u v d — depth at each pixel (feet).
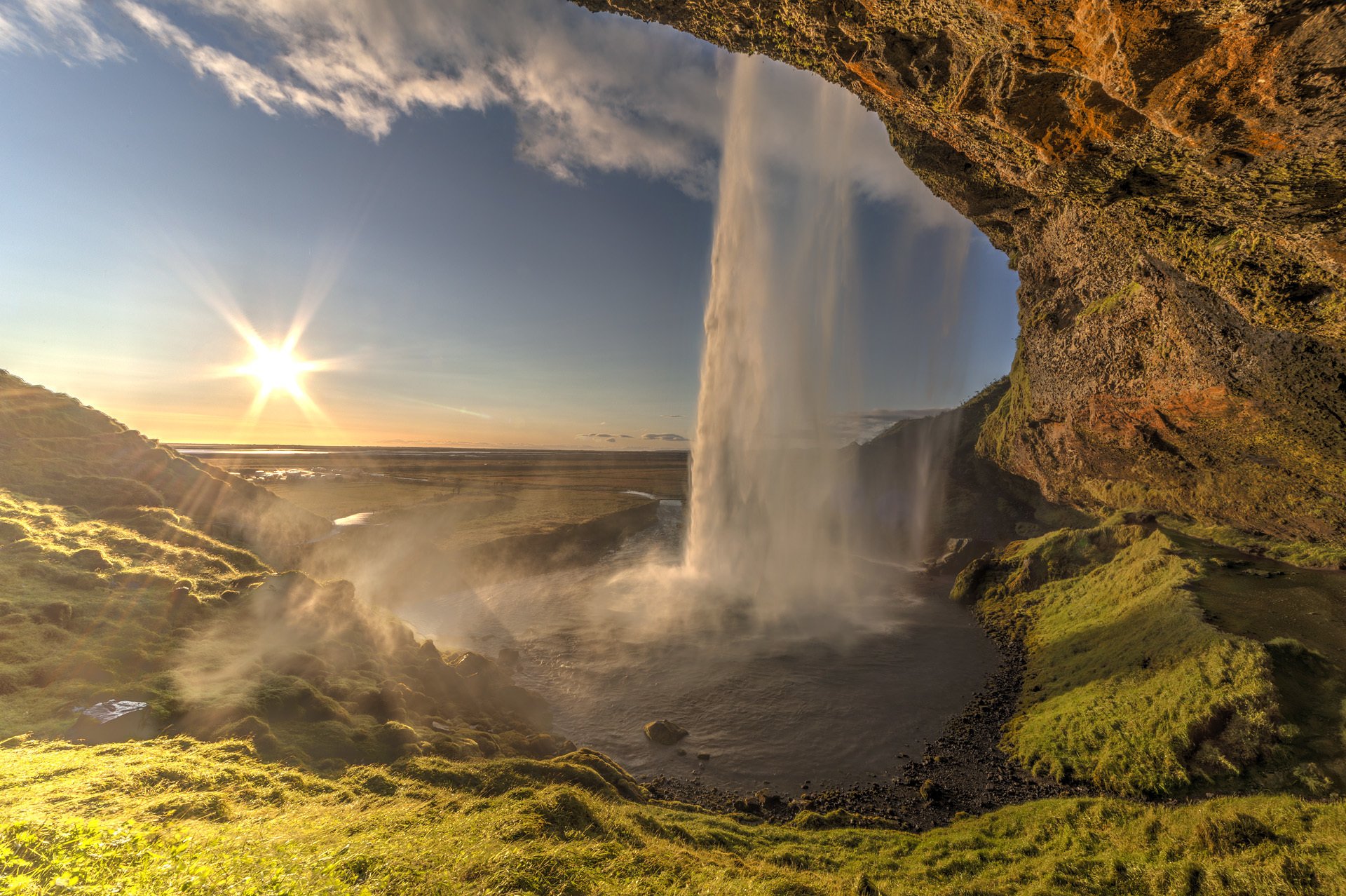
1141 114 28.94
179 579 87.76
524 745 76.89
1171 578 111.55
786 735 92.48
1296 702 68.13
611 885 35.73
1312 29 20.93
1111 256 100.58
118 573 83.41
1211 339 82.64
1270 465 103.19
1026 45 28.48
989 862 55.62
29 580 76.18
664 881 38.78
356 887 28.02
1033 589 153.07
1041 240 120.06
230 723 56.85
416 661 92.17
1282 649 75.15
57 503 102.32
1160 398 105.40
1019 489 246.47
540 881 33.55
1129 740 73.36
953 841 60.54
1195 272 45.16
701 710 101.24
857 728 94.32
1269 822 51.57
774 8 37.70
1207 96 25.85
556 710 101.60
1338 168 27.07
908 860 56.54
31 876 21.74
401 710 71.26
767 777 80.74
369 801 47.75
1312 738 63.21
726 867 45.83
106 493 111.24
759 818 69.97
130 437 135.74
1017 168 41.42
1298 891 40.91
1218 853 48.98
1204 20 22.53
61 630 66.69
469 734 73.00
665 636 139.44
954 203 111.55
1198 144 29.04
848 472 302.45
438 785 53.52
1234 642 79.25
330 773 53.42
